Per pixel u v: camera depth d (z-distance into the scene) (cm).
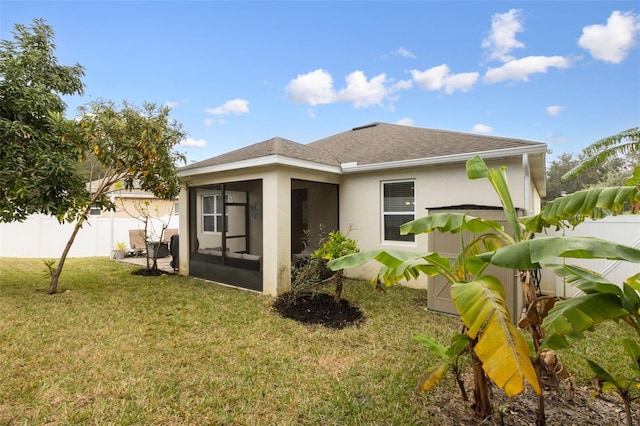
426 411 288
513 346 188
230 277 782
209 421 275
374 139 1088
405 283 783
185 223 912
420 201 757
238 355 401
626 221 606
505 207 306
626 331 464
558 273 248
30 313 542
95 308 579
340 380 343
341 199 898
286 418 281
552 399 303
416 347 426
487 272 518
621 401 301
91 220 1353
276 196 684
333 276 834
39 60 691
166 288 746
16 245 1257
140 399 304
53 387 320
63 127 633
